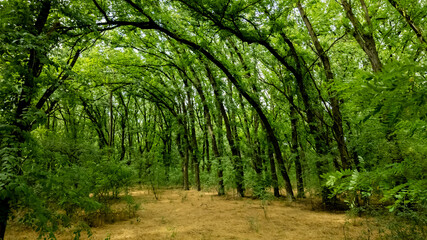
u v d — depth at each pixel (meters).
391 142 3.87
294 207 10.17
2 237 3.16
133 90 20.53
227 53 15.92
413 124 1.21
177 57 16.38
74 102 4.54
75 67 15.15
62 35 5.03
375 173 1.31
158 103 23.77
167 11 12.09
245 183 12.75
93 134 27.80
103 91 22.92
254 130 17.66
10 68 3.23
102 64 16.48
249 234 6.49
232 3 8.19
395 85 0.95
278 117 17.72
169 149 27.41
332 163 9.96
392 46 9.39
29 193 2.71
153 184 14.59
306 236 6.17
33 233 6.53
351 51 12.09
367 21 7.33
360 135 8.03
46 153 3.47
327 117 10.84
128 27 12.12
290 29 11.20
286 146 15.84
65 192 3.55
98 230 7.06
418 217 4.18
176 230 7.05
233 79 11.76
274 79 14.01
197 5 8.38
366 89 1.03
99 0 8.30
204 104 16.47
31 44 3.31
